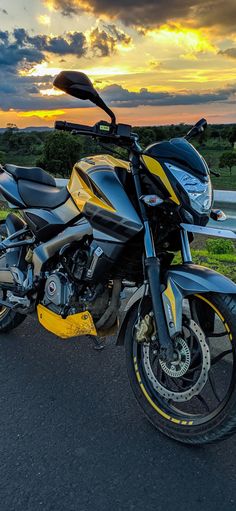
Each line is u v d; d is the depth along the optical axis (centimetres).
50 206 352
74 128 286
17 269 381
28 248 382
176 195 267
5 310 421
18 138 1005
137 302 303
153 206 273
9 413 314
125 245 295
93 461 271
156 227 293
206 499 245
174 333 268
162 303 276
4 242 393
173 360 271
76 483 255
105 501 243
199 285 265
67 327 334
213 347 378
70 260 334
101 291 317
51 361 380
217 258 574
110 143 294
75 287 330
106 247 301
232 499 245
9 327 421
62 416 311
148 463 270
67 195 341
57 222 342
